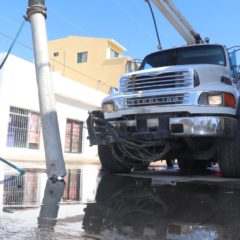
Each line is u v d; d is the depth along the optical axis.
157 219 2.76
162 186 4.60
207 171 7.71
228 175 5.47
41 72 4.81
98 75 33.00
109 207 3.22
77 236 2.25
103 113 5.93
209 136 5.20
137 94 5.50
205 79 5.34
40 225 2.50
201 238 2.27
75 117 22.66
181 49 6.96
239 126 5.25
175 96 5.24
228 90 5.18
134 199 3.63
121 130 5.60
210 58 6.53
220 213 2.99
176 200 3.57
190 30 9.09
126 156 6.09
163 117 5.30
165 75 5.38
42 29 4.94
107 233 2.34
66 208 3.16
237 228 2.52
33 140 19.20
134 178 5.66
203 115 5.12
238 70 6.62
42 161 13.70
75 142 22.75
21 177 5.49
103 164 6.55
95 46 33.72
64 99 21.61
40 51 4.86
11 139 17.94
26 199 3.56
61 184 4.60
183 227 2.53
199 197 3.74
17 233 2.28
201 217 2.84
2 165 8.67
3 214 2.84
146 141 5.49
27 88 18.75
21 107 18.38
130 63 7.64
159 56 7.23
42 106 4.75
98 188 4.46
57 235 2.25
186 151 6.10
